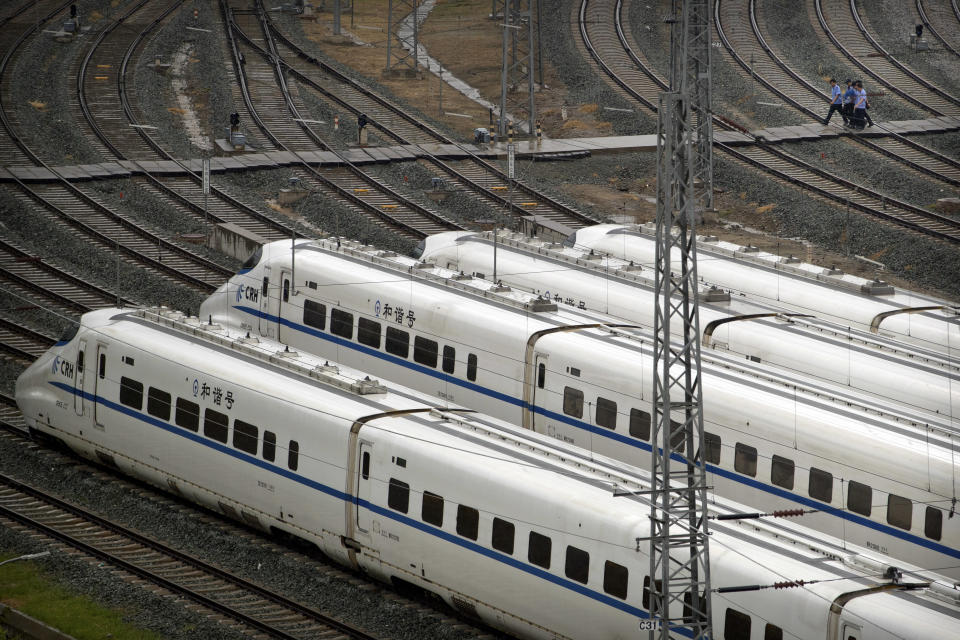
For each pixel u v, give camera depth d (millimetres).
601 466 100812
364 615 104250
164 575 109250
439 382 136125
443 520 102562
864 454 104250
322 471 110250
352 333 146000
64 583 106375
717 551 89375
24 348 159625
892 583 84812
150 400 124750
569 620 95750
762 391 113250
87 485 128250
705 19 86562
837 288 146250
